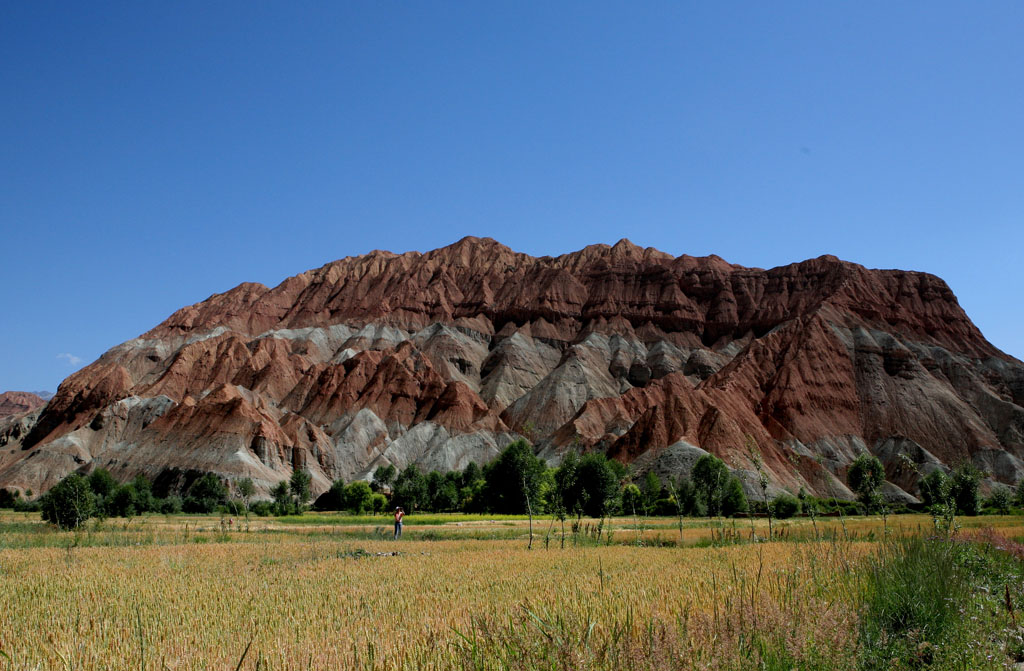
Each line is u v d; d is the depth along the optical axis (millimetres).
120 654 12070
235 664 11086
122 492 84562
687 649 9516
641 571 23531
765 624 10617
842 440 166875
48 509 63312
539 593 17766
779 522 62000
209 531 57969
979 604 13742
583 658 9016
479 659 9758
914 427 169625
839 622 10672
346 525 69750
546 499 82062
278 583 22031
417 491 103875
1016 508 83938
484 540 48094
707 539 43656
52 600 18578
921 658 11312
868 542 30562
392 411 194125
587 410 169375
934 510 26562
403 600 17703
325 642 12352
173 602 18000
